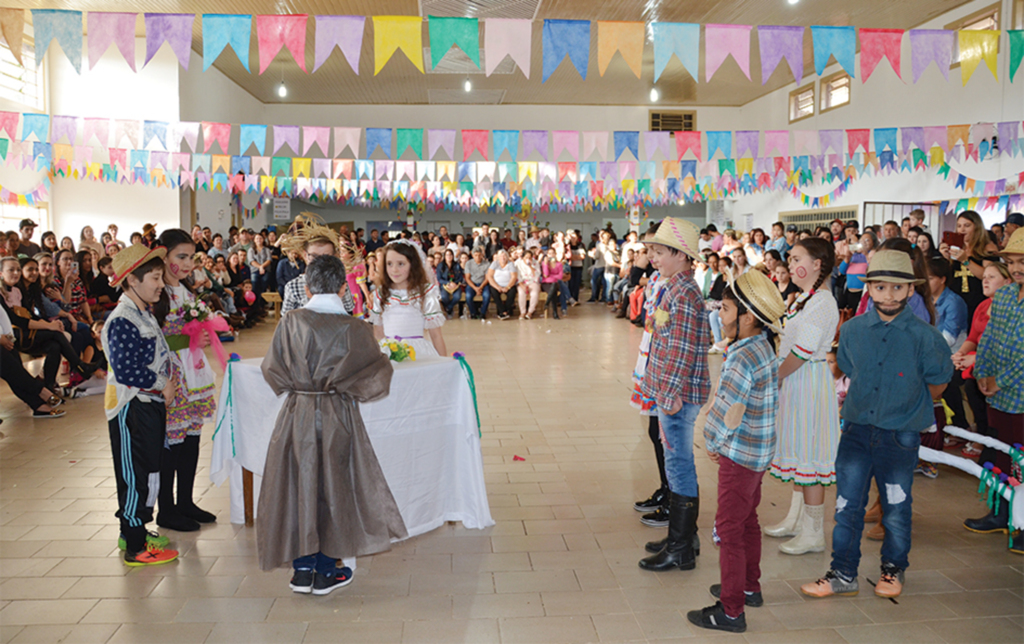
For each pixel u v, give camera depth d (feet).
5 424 18.11
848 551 9.30
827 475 10.33
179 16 11.41
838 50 12.47
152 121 25.03
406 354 11.64
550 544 10.96
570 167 36.50
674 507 10.06
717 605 8.56
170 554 10.25
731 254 31.81
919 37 13.23
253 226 57.47
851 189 47.67
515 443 16.61
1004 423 11.16
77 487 13.39
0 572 9.86
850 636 8.34
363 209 69.00
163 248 10.00
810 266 10.01
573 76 52.01
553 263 43.78
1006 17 33.88
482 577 9.83
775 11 37.50
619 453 15.81
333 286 9.09
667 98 61.26
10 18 10.98
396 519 9.11
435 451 11.38
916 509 12.52
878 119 43.93
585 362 28.02
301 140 61.82
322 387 8.72
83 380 21.66
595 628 8.48
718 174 37.99
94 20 11.18
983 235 16.71
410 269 12.78
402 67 48.83
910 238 22.44
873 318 9.39
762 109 60.08
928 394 9.18
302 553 8.60
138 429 9.89
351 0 34.40
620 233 70.03
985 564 10.30
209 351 29.73
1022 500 10.29
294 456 8.79
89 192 41.88
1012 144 26.89
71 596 9.19
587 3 35.86
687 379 9.78
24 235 31.09
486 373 25.58
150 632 8.32
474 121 63.16
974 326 13.00
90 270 26.89
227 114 51.34
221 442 11.46
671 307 9.73
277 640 8.16
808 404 10.34
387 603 9.08
